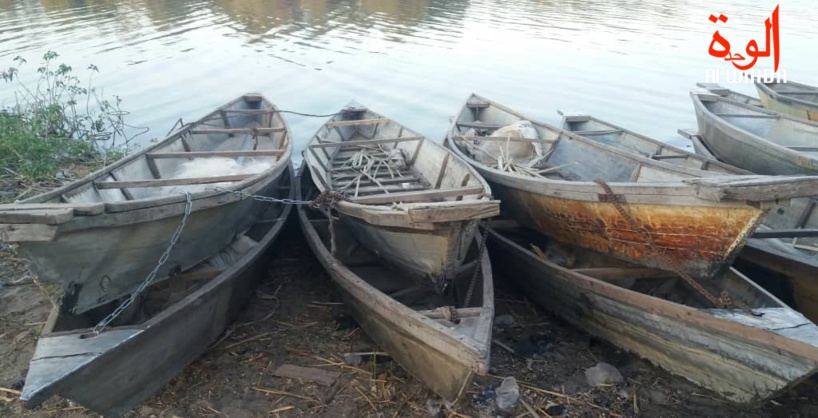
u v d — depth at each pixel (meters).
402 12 25.47
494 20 24.06
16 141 8.84
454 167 6.92
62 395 4.02
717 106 10.47
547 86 15.67
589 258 6.54
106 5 24.11
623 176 7.11
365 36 20.72
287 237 8.00
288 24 22.16
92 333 4.36
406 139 8.09
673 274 5.77
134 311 5.21
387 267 6.32
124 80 14.59
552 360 5.63
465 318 4.83
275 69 16.30
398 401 4.99
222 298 5.49
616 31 22.08
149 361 4.64
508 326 6.26
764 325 4.51
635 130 12.70
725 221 4.72
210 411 4.79
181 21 21.78
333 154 8.57
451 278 5.37
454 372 4.54
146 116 12.40
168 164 7.26
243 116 9.77
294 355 5.54
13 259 6.44
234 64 16.56
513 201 6.95
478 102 10.32
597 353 5.78
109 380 4.31
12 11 22.08
